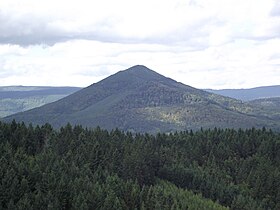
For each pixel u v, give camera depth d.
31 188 118.94
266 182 172.25
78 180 120.94
